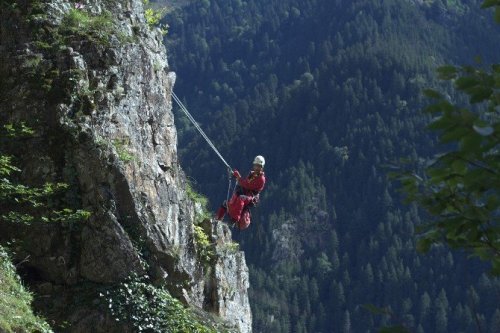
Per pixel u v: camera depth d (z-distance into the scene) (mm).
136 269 13273
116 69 14492
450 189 5035
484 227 4930
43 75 14062
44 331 12125
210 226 16047
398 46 171625
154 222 13719
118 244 13227
